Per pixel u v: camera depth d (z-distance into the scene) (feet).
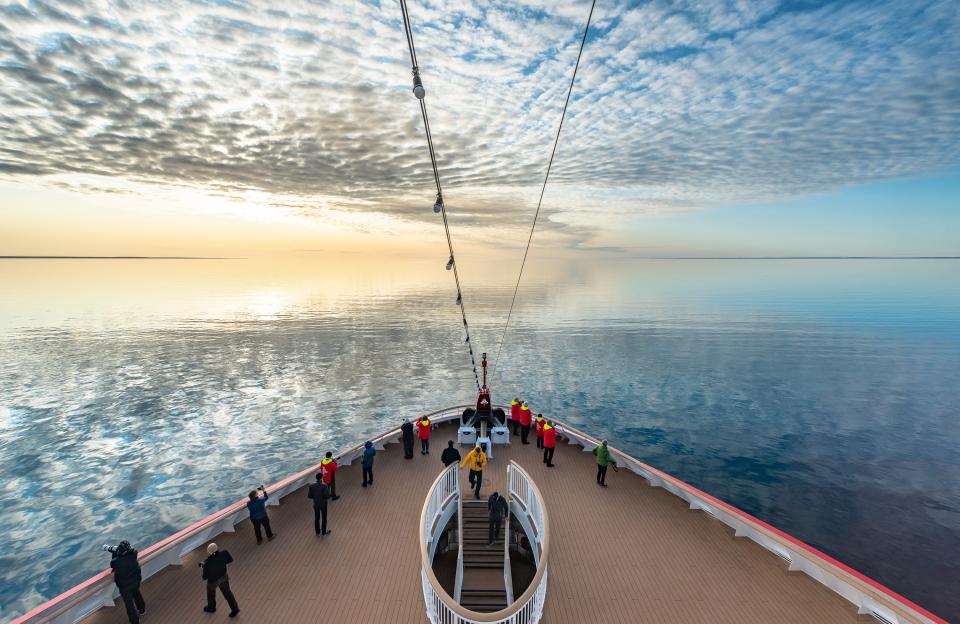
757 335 253.44
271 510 40.16
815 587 29.84
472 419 59.52
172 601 28.43
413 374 170.30
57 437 115.03
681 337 246.88
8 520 80.53
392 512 40.22
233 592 29.50
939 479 89.81
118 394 148.66
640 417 124.57
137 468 98.53
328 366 183.11
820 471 93.35
